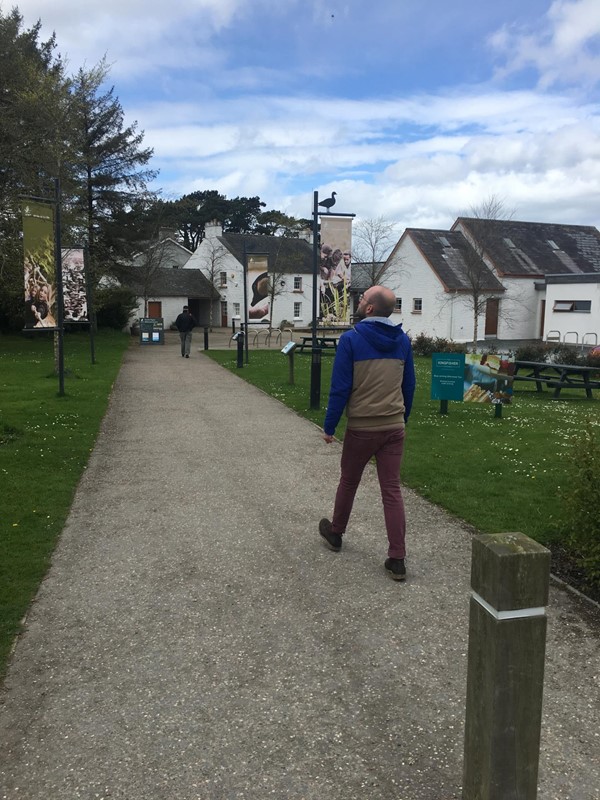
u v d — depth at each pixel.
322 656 3.41
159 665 3.33
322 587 4.24
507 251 40.66
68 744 2.73
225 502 6.05
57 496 6.07
